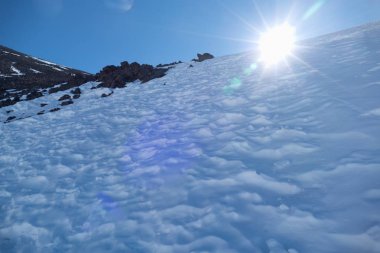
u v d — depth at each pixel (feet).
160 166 20.66
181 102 39.11
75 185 21.18
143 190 18.10
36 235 16.12
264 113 25.04
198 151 21.34
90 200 18.54
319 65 35.09
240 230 12.16
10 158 30.71
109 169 22.77
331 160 14.93
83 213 17.19
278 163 16.51
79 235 15.17
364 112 18.31
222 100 33.37
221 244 11.63
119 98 54.13
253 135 21.29
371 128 16.26
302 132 18.97
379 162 13.26
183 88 49.24
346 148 15.44
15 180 24.25
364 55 32.19
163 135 27.58
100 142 30.68
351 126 17.29
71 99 62.85
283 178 14.97
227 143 21.21
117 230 14.70
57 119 46.37
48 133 38.40
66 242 14.87
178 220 14.05
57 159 27.45
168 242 12.71
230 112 28.09
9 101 66.33
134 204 16.72
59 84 86.17
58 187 21.43
